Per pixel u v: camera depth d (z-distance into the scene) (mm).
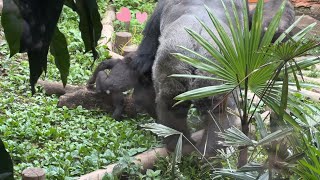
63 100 9023
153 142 7895
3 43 11031
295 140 5023
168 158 7066
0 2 10688
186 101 6965
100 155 7309
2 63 10172
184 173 6766
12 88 9367
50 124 8422
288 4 10523
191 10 7258
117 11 14461
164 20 7793
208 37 6695
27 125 8016
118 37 12016
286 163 4871
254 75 5352
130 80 8648
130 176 6879
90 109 9047
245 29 5422
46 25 1930
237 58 5363
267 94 5324
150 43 8477
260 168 4969
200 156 6934
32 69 1966
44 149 7512
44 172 6238
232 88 5496
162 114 7176
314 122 5477
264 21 9742
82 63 10680
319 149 4914
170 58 6734
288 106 5430
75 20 12594
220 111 6633
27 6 1902
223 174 5195
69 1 2123
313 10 15602
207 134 6797
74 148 7535
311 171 4562
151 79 8484
